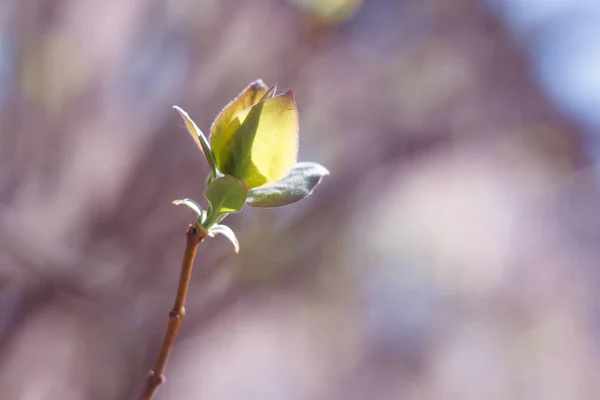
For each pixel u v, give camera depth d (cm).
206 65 58
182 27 58
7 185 51
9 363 52
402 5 68
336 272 74
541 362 121
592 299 118
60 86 55
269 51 59
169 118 57
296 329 99
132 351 55
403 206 85
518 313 117
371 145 68
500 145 83
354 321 99
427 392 118
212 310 59
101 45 56
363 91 66
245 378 101
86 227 53
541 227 110
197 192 56
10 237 49
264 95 31
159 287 55
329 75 63
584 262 116
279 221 62
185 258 30
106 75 56
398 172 72
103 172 55
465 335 117
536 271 115
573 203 106
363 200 69
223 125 31
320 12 58
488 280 113
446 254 103
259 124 30
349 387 115
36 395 53
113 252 54
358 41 65
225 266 58
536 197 103
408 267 98
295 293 68
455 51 72
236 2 58
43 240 51
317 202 65
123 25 57
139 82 57
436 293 108
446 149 76
